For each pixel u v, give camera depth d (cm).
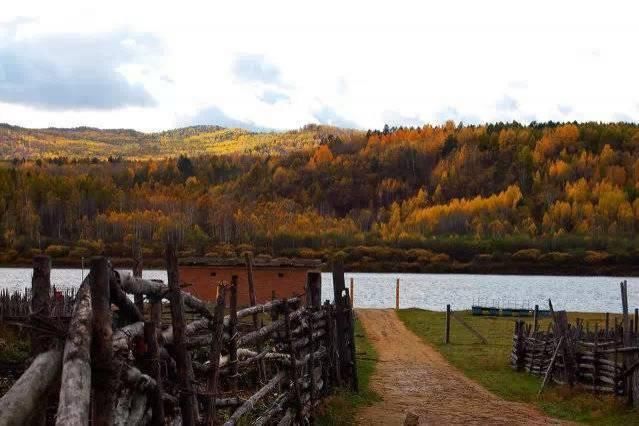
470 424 1431
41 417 420
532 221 16362
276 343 1195
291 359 1165
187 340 688
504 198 17362
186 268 3588
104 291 480
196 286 3575
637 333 1861
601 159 19612
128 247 11675
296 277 3559
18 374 1476
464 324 3606
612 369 1669
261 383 1046
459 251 14150
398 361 2406
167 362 657
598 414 1538
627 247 13938
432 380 2011
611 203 16838
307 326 1332
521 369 2230
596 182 18288
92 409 486
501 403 1689
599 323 3678
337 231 15288
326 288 8162
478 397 1761
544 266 13362
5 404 375
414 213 17700
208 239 13475
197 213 15400
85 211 14250
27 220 12775
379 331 3366
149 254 10894
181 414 663
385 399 1681
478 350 2744
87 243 12025
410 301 6950
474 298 7456
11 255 11694
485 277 12319
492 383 1991
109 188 16125
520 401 1739
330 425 1339
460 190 19638
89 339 451
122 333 534
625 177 18875
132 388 538
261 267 3559
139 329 568
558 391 1794
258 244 13900
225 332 883
